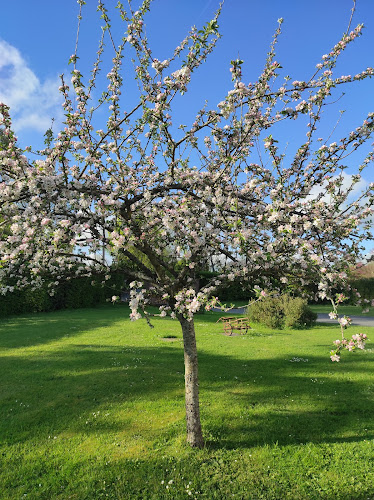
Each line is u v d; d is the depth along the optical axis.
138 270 4.77
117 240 3.62
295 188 4.24
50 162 3.55
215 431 4.57
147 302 4.09
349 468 3.72
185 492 3.43
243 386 6.30
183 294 3.75
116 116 4.65
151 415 5.06
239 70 3.52
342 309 21.72
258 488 3.48
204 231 3.87
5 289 4.91
